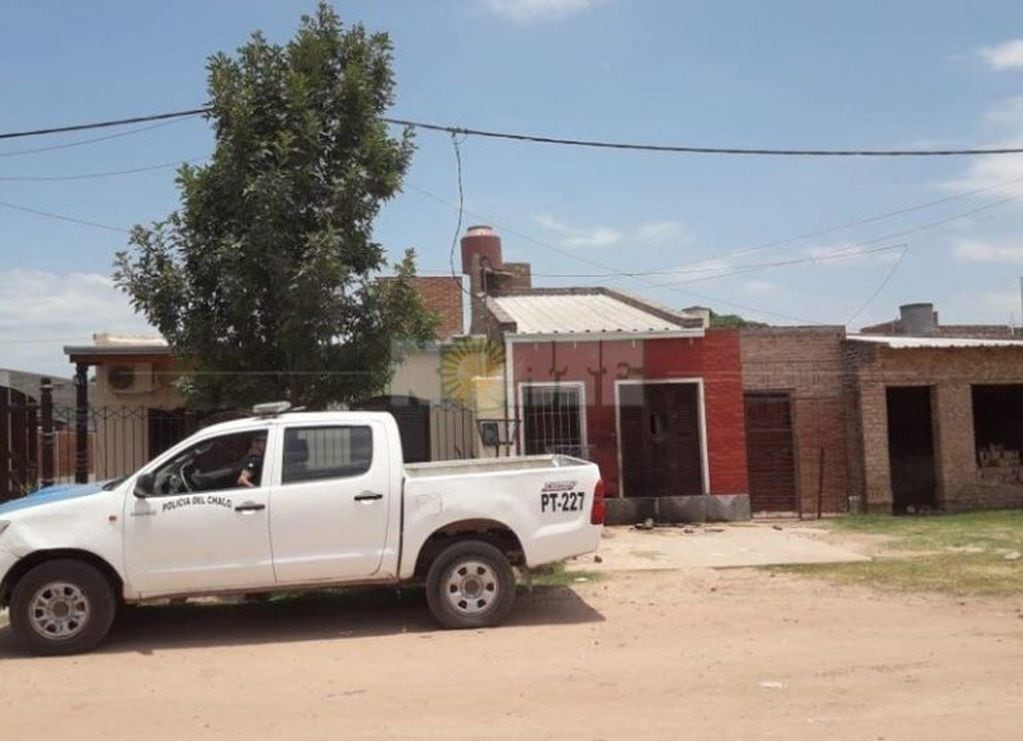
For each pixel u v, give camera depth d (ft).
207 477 29.22
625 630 28.91
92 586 27.40
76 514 27.61
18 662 26.40
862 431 61.67
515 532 29.86
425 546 29.96
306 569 28.71
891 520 56.95
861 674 23.12
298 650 27.30
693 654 25.59
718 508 58.29
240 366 39.93
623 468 58.29
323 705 21.62
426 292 81.66
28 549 27.17
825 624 29.12
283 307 37.86
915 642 26.45
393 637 28.66
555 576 38.32
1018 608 31.07
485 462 33.96
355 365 40.01
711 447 58.70
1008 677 22.62
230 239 37.17
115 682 24.14
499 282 82.28
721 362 59.31
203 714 21.16
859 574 37.86
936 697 21.04
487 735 19.04
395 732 19.40
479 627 29.53
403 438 56.70
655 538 50.72
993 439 67.00
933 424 63.46
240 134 36.60
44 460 46.75
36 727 20.39
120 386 58.85
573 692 22.11
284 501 28.66
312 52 38.52
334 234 36.76
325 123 38.88
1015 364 63.67
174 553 27.99
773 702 20.89
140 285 38.52
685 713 20.20
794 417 61.87
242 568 28.35
